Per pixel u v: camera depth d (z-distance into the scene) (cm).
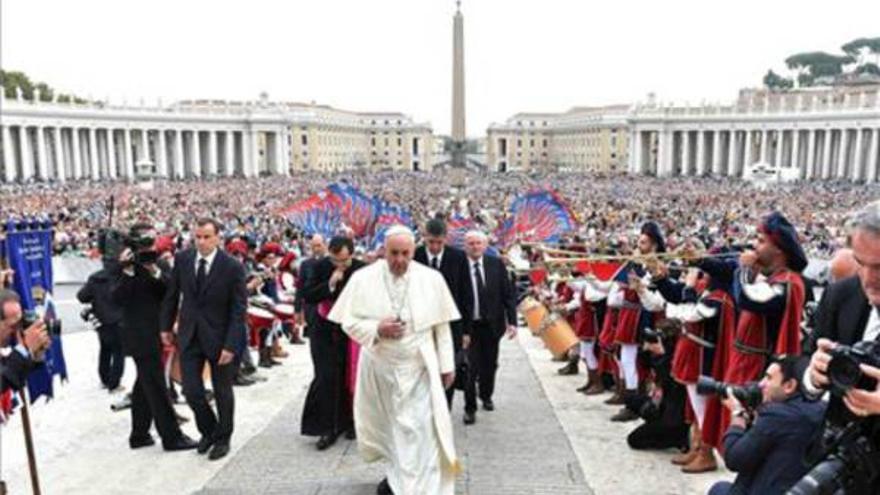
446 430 454
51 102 8556
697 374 515
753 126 8962
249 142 10075
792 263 442
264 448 586
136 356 578
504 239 1247
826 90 9738
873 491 200
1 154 7588
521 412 695
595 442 596
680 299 598
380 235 1012
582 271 768
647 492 483
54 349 768
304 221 1291
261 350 932
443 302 473
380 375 464
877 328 249
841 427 210
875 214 218
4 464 560
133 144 9350
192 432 654
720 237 2083
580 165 13212
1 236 730
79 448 601
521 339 1191
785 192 5403
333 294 579
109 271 591
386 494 480
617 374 721
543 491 481
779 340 434
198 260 571
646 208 3612
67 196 4566
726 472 518
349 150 13412
